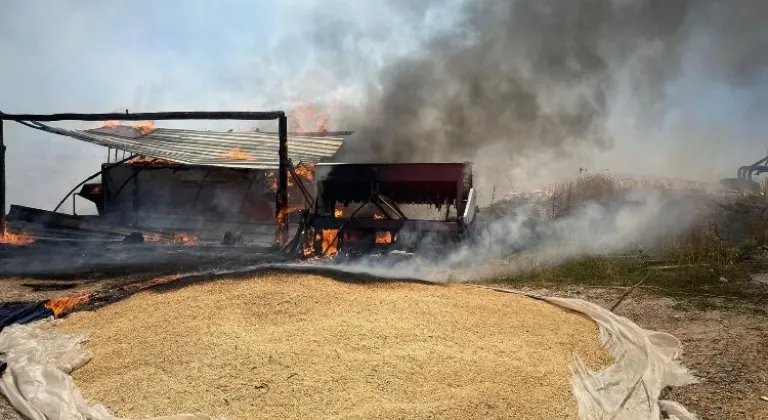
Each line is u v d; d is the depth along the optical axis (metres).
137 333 6.03
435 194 12.30
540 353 5.75
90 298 8.53
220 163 16.97
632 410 4.83
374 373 5.07
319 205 12.76
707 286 9.07
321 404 4.61
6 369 5.48
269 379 4.96
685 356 6.21
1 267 11.76
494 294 7.89
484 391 4.82
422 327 6.09
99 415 4.57
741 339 6.64
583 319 7.15
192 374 5.09
